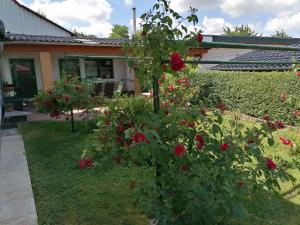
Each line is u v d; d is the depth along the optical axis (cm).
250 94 841
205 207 185
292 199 306
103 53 1146
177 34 209
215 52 1532
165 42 206
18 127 752
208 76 991
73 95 613
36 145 554
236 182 195
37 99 626
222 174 200
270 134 238
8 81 1220
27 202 310
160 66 211
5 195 328
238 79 891
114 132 273
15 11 1422
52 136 629
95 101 632
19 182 366
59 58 1334
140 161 217
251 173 220
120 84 1080
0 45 923
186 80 289
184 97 262
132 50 229
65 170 410
